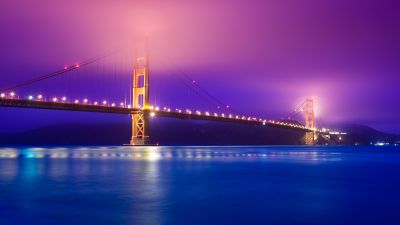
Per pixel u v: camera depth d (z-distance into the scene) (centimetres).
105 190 2031
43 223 1366
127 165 3772
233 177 2711
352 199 1822
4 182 2339
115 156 5756
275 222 1390
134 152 7638
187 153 7194
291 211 1558
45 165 3744
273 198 1838
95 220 1405
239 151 8825
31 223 1366
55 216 1459
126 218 1434
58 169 3250
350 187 2230
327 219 1434
